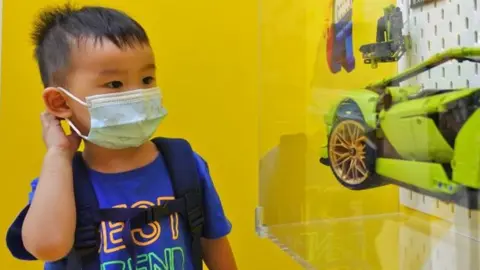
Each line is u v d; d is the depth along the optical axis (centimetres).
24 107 88
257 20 95
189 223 55
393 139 60
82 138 54
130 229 51
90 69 51
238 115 96
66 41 52
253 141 96
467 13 54
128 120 52
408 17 64
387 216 65
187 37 94
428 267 58
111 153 54
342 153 70
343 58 72
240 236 95
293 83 82
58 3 88
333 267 71
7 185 88
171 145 58
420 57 61
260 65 91
